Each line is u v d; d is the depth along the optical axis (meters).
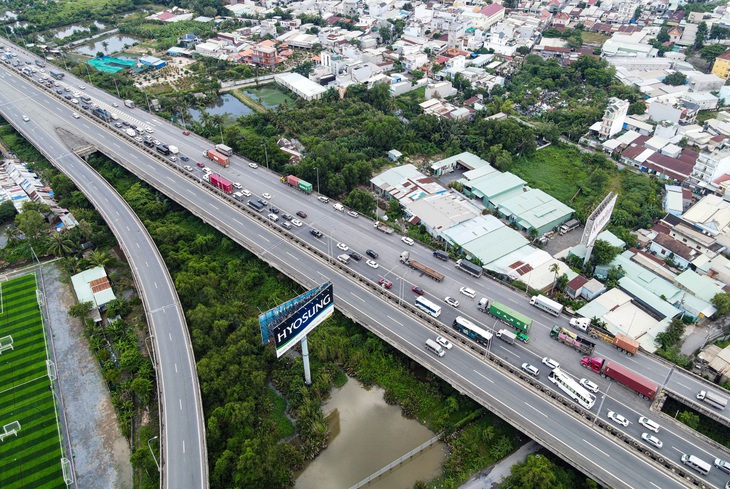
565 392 108.94
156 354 120.31
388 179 195.38
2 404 115.56
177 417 106.44
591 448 97.69
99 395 118.81
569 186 198.50
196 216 174.50
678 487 90.88
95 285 146.00
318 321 114.12
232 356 118.38
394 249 156.00
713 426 106.25
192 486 93.56
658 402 107.81
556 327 123.56
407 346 120.88
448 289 139.75
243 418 105.56
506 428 109.56
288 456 104.81
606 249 147.88
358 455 107.25
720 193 183.25
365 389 121.56
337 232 162.62
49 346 130.75
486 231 164.88
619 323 129.12
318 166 185.12
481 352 119.12
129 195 184.00
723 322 134.12
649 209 173.50
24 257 161.50
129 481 101.38
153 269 147.75
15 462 103.94
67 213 175.62
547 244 167.25
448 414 112.75
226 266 155.50
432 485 101.00
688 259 150.38
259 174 195.38
